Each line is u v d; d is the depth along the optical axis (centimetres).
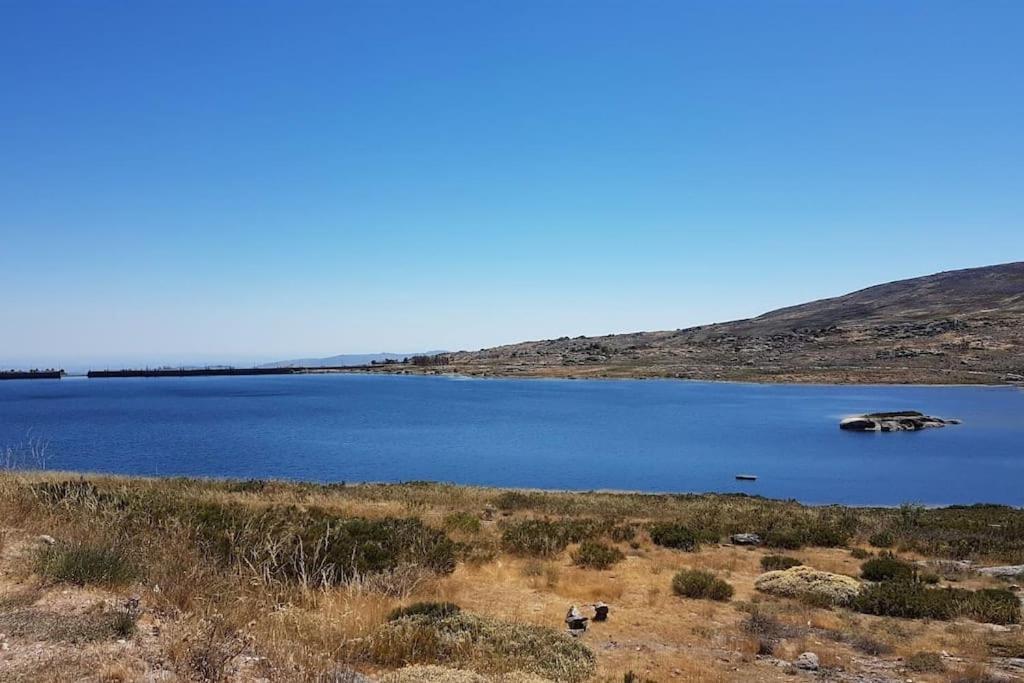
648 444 6938
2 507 1076
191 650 567
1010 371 16788
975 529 2397
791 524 2405
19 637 584
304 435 7506
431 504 2850
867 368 18812
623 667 908
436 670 702
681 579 1410
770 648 1027
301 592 950
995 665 964
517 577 1481
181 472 4912
